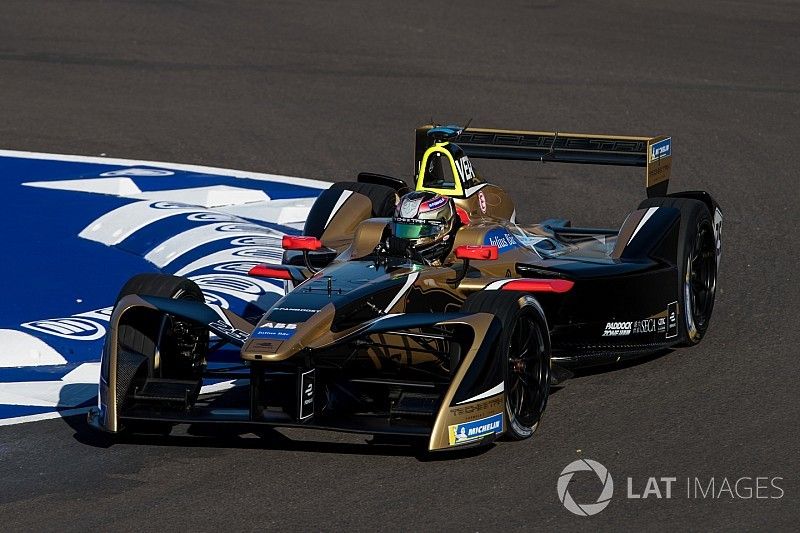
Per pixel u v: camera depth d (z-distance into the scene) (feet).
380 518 76.07
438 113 223.92
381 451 88.22
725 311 123.85
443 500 78.79
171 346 94.84
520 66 264.31
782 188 176.65
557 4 345.31
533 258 109.09
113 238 154.51
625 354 105.81
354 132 211.00
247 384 103.86
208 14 318.04
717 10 337.31
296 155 197.26
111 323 90.74
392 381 89.76
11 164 188.96
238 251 146.30
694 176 183.62
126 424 89.35
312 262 108.47
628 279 106.22
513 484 81.41
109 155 196.34
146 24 302.25
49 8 318.86
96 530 75.10
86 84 243.19
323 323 86.74
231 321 92.68
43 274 139.03
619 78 252.62
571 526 74.74
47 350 113.50
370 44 286.05
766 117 220.23
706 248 117.50
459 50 280.72
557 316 103.60
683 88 243.40
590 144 123.85
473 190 110.42
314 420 86.02
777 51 280.31
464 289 99.40
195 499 79.71
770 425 92.02
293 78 251.39
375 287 92.63
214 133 211.00
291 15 320.70
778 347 111.55
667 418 94.17
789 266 139.64
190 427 94.58
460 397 83.25
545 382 92.38
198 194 173.47
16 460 87.71
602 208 168.25
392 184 123.95
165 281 94.38
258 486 81.76
